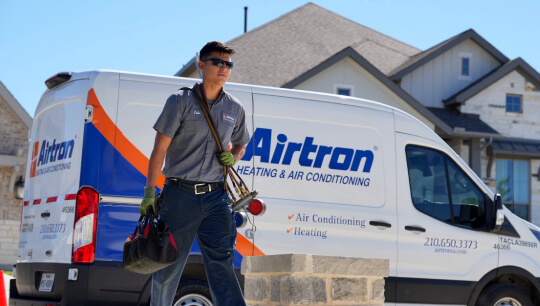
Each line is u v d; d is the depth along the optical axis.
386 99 23.64
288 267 5.37
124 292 6.83
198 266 7.25
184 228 4.82
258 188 7.46
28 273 7.52
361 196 7.95
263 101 7.61
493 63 26.05
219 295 4.79
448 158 8.57
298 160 7.68
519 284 8.84
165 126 4.72
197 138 4.80
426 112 23.08
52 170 7.43
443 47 25.27
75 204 6.88
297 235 7.54
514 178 24.52
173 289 4.96
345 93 23.58
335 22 29.59
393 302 7.96
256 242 7.37
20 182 21.38
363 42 28.20
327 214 7.71
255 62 25.41
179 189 4.81
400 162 8.24
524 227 8.78
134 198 6.92
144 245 4.59
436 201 8.39
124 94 7.04
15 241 21.42
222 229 4.86
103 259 6.79
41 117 7.89
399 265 8.02
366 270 5.59
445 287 8.20
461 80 25.72
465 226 8.46
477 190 8.63
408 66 24.95
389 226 8.01
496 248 8.53
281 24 28.69
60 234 7.06
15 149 21.67
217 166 4.89
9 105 21.52
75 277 6.75
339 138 7.92
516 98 25.12
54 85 7.63
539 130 25.19
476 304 8.43
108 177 6.89
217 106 4.86
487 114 24.81
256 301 5.80
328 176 7.80
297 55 26.03
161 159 4.75
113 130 6.95
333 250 7.68
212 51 4.84
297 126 7.72
